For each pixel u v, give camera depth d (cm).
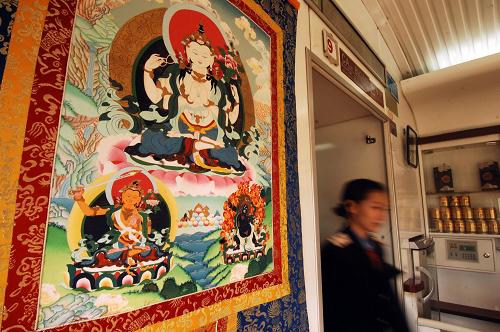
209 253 69
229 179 77
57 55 48
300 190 108
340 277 118
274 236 90
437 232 293
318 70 139
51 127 46
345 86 160
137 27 61
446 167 303
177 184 64
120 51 57
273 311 85
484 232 269
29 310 41
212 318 67
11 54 43
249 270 79
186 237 64
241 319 74
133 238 55
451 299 293
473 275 285
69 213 47
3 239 40
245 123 85
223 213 74
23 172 43
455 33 247
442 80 267
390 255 206
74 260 47
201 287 66
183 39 70
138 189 57
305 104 119
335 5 163
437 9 218
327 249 122
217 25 80
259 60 94
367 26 211
